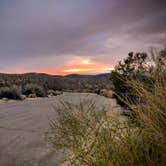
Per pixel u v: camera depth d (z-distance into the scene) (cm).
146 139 212
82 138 264
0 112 1689
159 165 196
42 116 1416
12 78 6806
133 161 205
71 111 291
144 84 246
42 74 8875
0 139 845
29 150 693
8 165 582
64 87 6744
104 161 213
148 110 215
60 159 571
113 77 296
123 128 241
